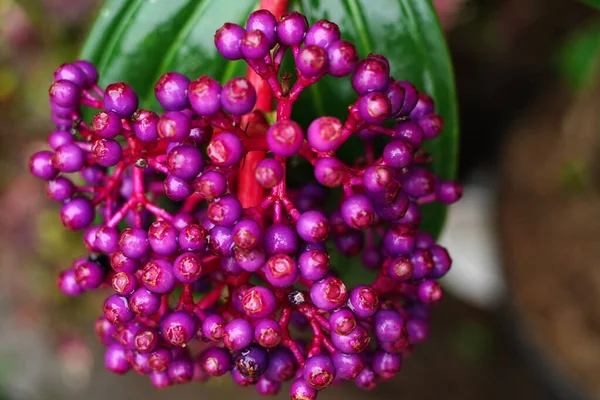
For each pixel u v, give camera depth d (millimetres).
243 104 402
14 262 1064
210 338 415
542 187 922
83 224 437
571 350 814
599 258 850
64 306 1086
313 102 484
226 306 424
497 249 925
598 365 797
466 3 797
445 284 1142
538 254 880
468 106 1106
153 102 479
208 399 1100
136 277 418
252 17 414
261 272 422
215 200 405
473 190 1185
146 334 415
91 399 1119
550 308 847
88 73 437
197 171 408
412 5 471
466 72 1087
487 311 1114
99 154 416
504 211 930
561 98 990
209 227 421
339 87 482
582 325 827
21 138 1062
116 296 418
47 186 437
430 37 472
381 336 422
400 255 430
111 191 438
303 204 463
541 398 1027
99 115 414
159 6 472
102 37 470
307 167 476
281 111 413
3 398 1134
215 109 406
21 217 1047
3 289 1104
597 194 892
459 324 1115
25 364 1146
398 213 424
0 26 958
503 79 1080
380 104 401
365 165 450
